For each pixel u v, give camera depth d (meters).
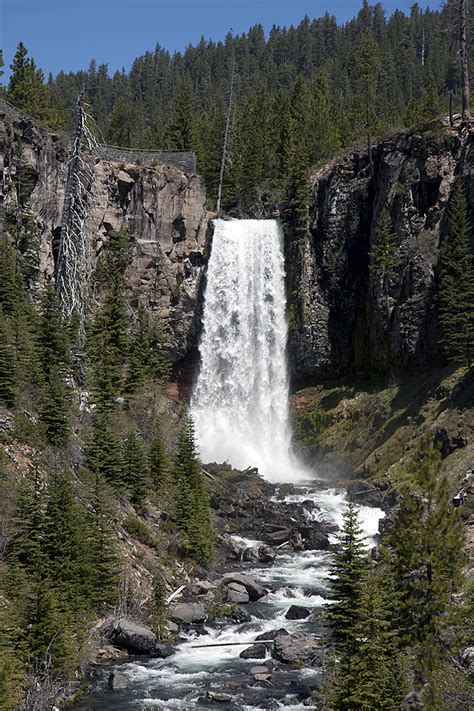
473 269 58.72
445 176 65.50
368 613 20.30
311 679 25.58
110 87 177.75
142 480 38.34
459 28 71.94
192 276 76.06
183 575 35.09
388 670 19.45
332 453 66.88
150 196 73.19
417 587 20.11
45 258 63.00
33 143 61.22
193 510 39.50
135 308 70.19
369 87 94.62
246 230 78.31
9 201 57.75
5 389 36.16
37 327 45.69
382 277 67.94
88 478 35.44
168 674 26.06
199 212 76.50
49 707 21.59
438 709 18.25
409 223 67.25
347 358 74.69
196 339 76.38
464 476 41.97
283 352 76.44
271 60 172.88
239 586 35.22
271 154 90.38
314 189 77.25
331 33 183.38
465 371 56.78
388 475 53.47
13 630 22.97
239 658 27.67
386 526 42.16
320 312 75.38
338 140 93.56
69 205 48.50
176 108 91.69
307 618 32.09
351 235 74.69
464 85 68.81
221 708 23.16
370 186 74.06
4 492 29.19
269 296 77.44
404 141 69.56
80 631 26.25
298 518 49.09
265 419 75.31
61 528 27.62
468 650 21.08
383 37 159.00
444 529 20.39
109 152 76.44
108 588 29.36
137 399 53.84
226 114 99.38
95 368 50.19
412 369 65.00
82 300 54.06
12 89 80.62
